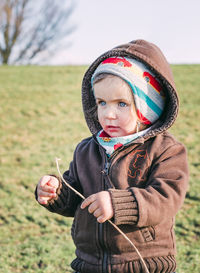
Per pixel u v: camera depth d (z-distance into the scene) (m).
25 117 10.39
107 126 1.75
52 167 6.51
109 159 1.79
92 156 1.89
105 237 1.71
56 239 3.97
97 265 1.73
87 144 1.99
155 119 1.80
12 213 4.72
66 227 4.31
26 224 4.42
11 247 3.78
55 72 17.09
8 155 7.33
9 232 4.21
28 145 8.05
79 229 1.83
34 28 32.81
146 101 1.73
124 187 1.71
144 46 1.79
